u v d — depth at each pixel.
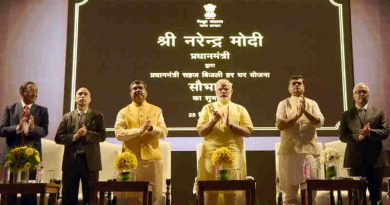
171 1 6.66
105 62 6.48
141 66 6.48
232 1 6.65
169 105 6.39
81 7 6.60
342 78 6.43
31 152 4.27
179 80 6.46
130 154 4.35
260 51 6.52
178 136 6.31
